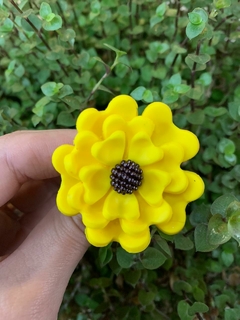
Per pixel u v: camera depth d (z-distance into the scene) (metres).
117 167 0.11
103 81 0.18
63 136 0.14
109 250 0.14
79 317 0.17
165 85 0.16
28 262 0.13
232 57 0.18
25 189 0.17
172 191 0.11
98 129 0.11
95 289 0.17
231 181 0.16
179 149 0.11
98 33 0.19
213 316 0.16
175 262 0.17
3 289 0.12
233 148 0.16
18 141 0.14
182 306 0.14
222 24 0.17
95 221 0.11
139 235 0.11
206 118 0.17
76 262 0.13
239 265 0.17
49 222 0.13
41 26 0.16
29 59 0.18
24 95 0.18
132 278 0.15
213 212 0.12
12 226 0.17
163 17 0.16
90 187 0.11
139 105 0.18
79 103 0.15
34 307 0.12
